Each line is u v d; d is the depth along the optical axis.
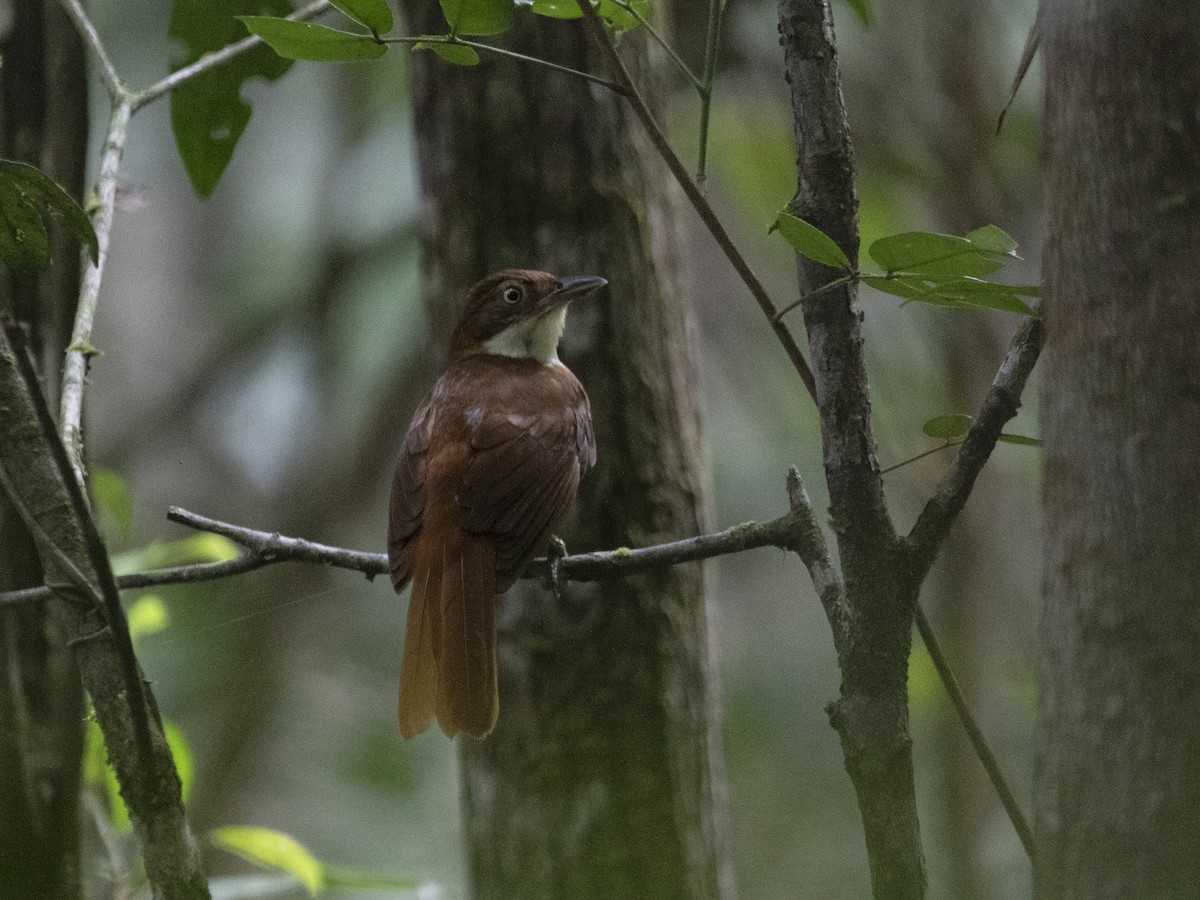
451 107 9.92
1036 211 13.65
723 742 10.61
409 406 18.12
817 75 5.42
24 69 8.40
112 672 5.68
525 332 9.70
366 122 20.25
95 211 7.49
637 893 9.75
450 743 16.70
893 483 14.25
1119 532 4.10
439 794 16.39
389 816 16.08
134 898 8.80
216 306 22.52
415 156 10.36
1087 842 4.10
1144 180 4.11
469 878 10.34
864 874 15.38
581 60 9.79
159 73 20.55
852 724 5.27
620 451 9.91
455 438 8.54
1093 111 4.18
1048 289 4.34
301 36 5.59
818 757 16.22
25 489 5.90
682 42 14.65
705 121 5.60
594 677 9.86
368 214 19.72
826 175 5.44
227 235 22.94
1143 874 3.99
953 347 13.26
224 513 20.14
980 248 5.14
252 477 20.28
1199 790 3.96
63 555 5.54
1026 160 14.14
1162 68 4.10
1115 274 4.13
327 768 16.39
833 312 5.38
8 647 7.77
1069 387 4.23
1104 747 4.09
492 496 8.21
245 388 20.50
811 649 16.75
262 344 20.20
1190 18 4.10
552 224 9.89
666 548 6.27
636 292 9.95
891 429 13.82
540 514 8.40
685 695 9.99
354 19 5.61
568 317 9.93
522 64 9.77
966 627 13.25
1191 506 4.04
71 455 6.14
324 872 9.30
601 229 9.88
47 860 7.82
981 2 13.77
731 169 16.28
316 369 19.84
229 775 16.02
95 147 20.47
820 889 15.34
